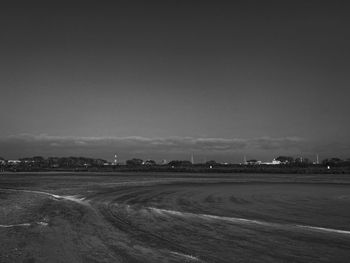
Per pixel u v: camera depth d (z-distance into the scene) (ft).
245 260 27.27
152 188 99.55
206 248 30.94
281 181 135.74
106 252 29.66
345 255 28.71
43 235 36.37
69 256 28.50
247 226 41.14
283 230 38.83
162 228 39.91
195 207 58.49
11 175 201.77
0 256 28.58
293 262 26.86
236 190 92.63
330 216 48.83
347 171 241.35
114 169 320.09
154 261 27.09
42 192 87.20
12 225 42.11
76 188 99.81
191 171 270.67
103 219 46.32
